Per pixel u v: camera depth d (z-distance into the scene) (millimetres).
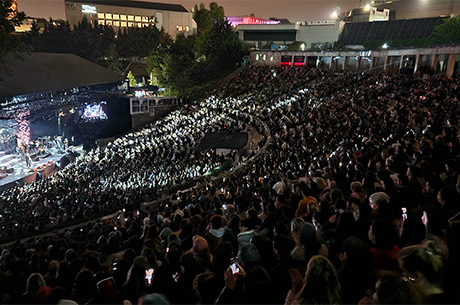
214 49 72438
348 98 32031
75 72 53875
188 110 52219
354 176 9914
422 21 75500
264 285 4234
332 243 5320
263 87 48875
